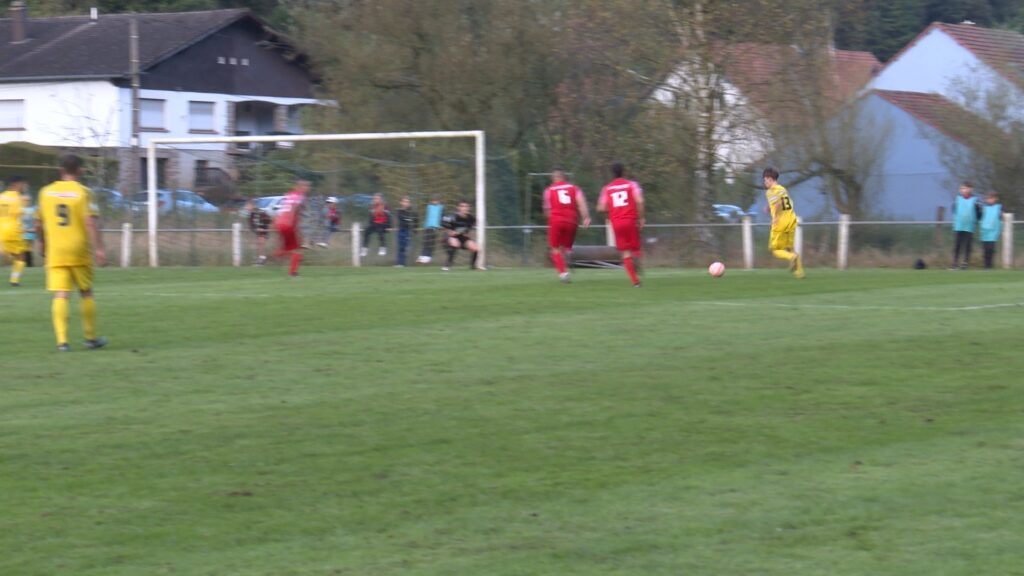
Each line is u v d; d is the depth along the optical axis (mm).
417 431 28781
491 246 100938
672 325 47875
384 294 63625
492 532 20984
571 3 121062
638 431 28406
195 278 81812
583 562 19359
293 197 81875
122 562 19672
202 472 25234
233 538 20844
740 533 20672
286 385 35281
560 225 70125
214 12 183125
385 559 19641
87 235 42844
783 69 113188
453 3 137375
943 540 20109
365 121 139000
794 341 42719
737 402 31594
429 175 102812
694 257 102938
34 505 22953
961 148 117750
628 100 123688
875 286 67312
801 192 126750
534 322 49531
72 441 28141
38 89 171375
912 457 25547
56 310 42844
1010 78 118188
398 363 39000
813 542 20125
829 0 115125
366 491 23672
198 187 106938
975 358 38281
